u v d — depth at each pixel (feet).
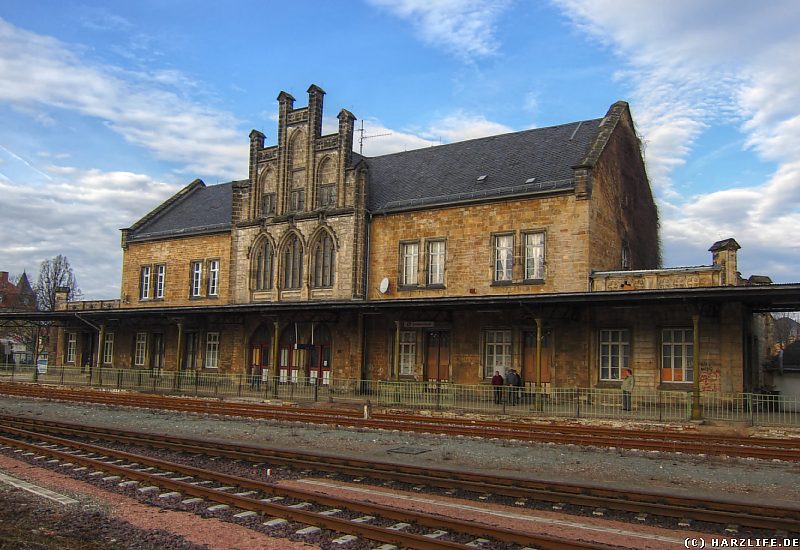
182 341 133.08
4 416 73.77
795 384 108.88
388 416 79.56
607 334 95.14
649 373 90.38
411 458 52.95
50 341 174.29
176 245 151.94
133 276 159.02
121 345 156.66
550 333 99.71
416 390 100.22
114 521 33.17
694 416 74.54
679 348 89.40
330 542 29.91
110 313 133.59
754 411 77.77
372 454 54.95
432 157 129.80
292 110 131.85
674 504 35.99
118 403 93.81
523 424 71.10
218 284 142.82
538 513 35.32
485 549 28.71
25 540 29.66
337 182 122.42
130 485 40.93
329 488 41.19
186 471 44.09
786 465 49.75
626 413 79.71
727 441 61.11
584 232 98.63
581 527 32.45
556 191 101.04
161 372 125.18
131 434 61.87
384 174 130.82
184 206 166.71
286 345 128.47
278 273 129.08
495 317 103.65
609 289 95.76
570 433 67.26
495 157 119.34
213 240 145.18
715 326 86.58
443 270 111.65
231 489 39.73
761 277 106.83
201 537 30.83
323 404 95.45
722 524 33.35
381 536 29.91
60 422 68.54
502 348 103.45
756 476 46.03
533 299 83.05
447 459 52.75
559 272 99.96
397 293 115.24
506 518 34.06
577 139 113.09
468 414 82.89
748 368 92.02
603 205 104.42
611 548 27.25
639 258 119.24
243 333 133.69
